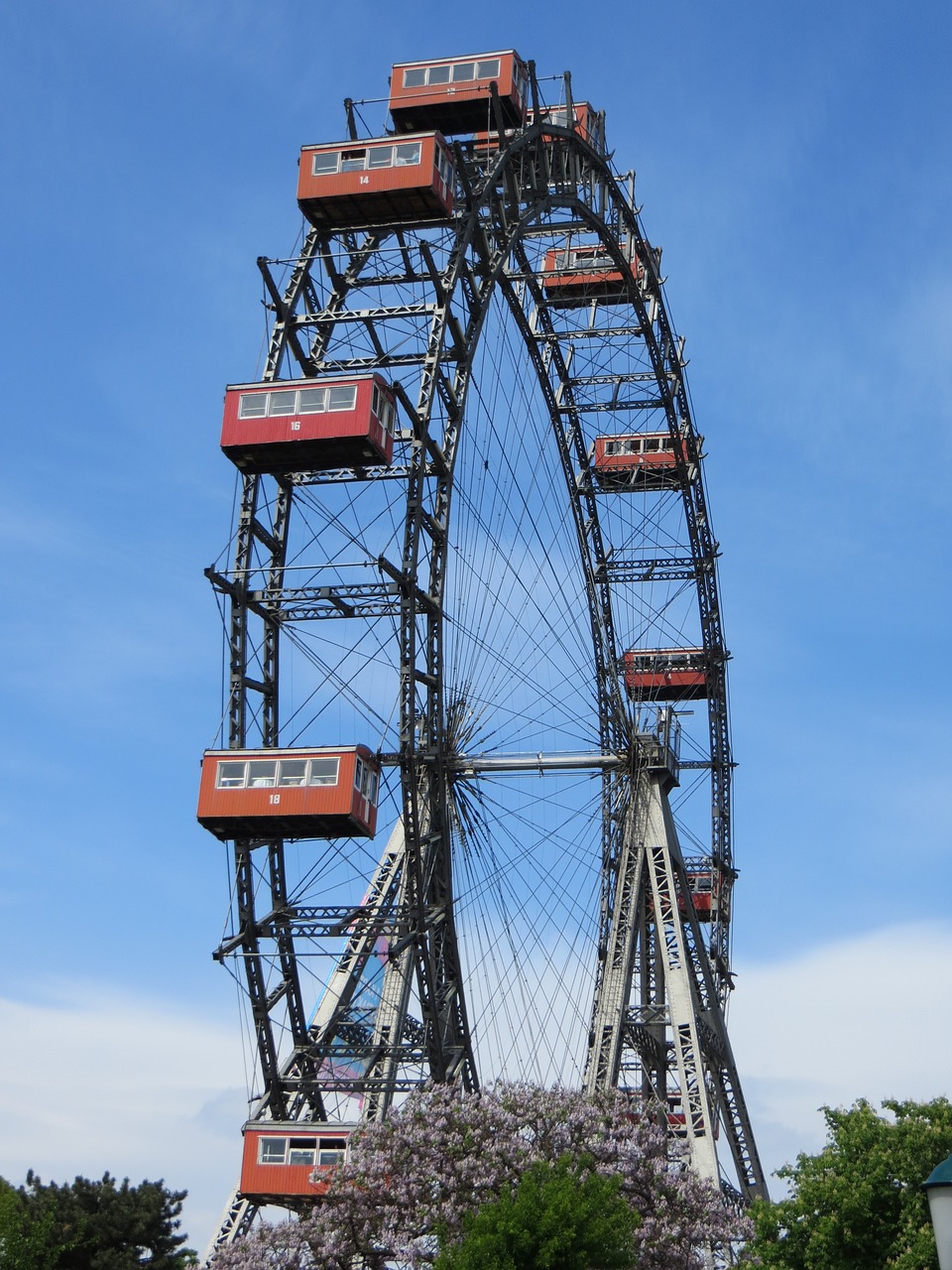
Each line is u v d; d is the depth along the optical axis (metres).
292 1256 56.12
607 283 88.81
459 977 69.50
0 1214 62.84
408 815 64.00
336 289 71.19
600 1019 79.56
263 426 65.06
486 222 73.56
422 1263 52.34
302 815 62.78
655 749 83.75
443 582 67.44
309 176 69.00
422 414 65.50
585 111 83.19
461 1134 58.84
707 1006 85.12
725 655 96.69
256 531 67.31
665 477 94.38
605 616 93.81
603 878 84.00
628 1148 62.25
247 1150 62.53
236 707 65.00
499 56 74.50
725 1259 62.06
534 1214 43.03
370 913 65.56
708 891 100.62
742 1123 86.44
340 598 66.00
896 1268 48.59
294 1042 66.62
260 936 65.12
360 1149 58.50
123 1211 71.62
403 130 75.88
